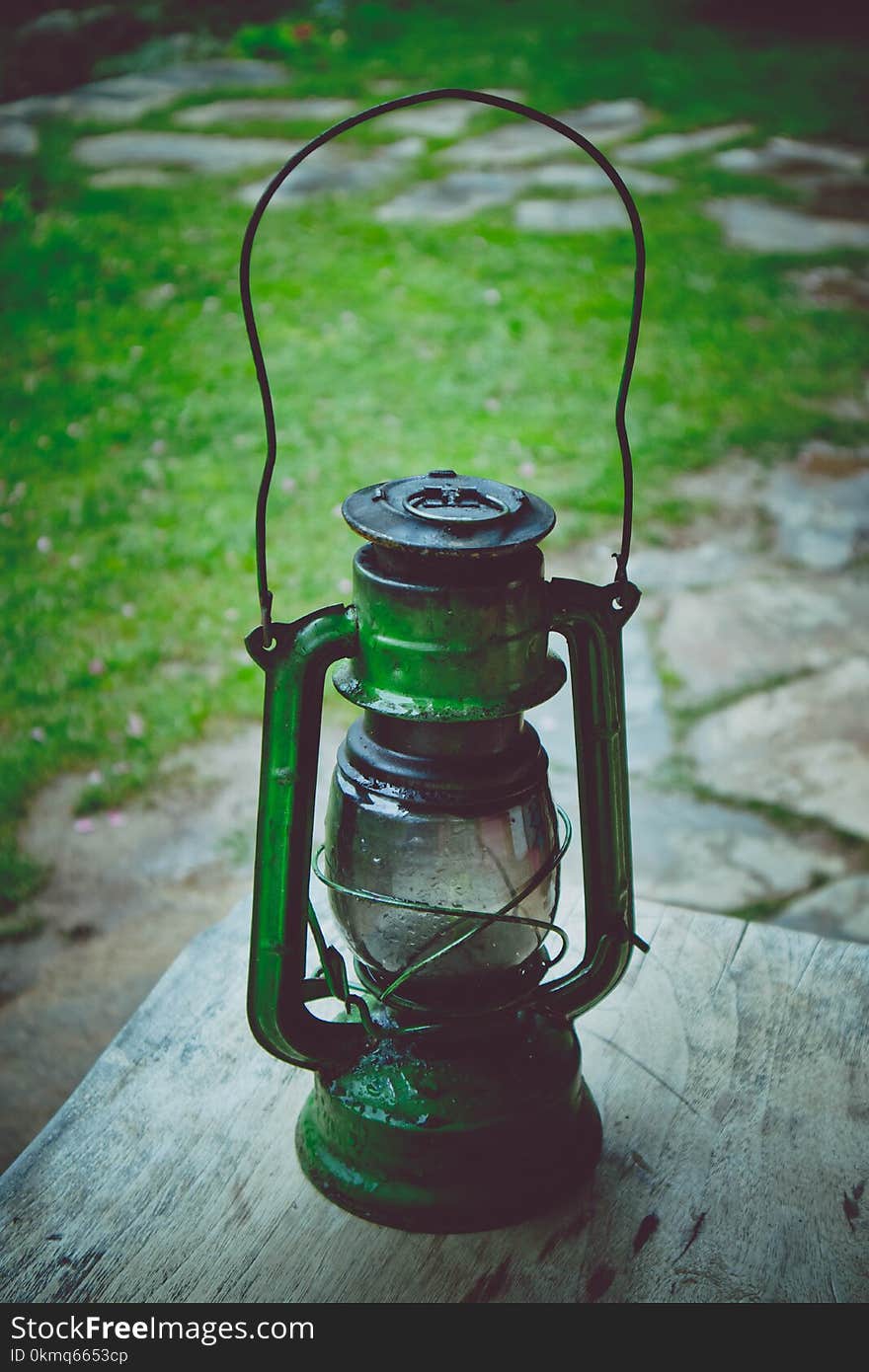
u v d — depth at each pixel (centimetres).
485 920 114
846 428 483
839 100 861
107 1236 118
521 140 789
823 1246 117
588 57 949
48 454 467
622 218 680
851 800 303
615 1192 123
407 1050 122
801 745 321
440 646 105
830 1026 142
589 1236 118
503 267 625
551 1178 121
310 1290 114
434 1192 119
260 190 715
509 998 122
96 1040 247
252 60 948
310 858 115
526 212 688
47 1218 120
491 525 104
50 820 303
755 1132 129
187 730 331
